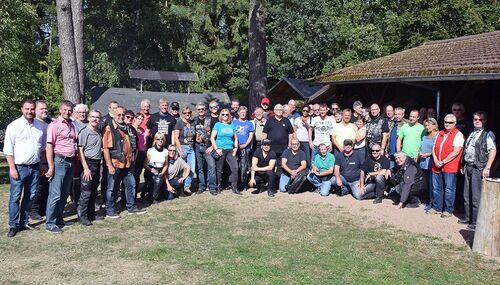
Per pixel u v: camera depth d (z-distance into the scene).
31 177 6.96
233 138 10.10
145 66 28.95
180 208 8.70
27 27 13.66
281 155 10.21
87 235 6.91
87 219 7.52
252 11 17.44
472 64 8.80
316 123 10.32
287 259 5.89
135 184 8.41
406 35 21.61
